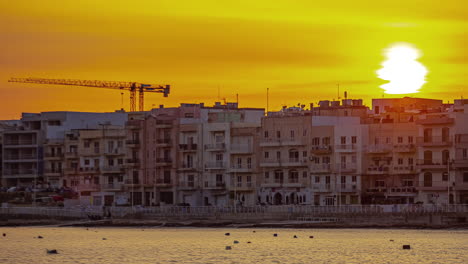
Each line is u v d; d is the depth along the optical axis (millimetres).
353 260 165500
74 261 169125
